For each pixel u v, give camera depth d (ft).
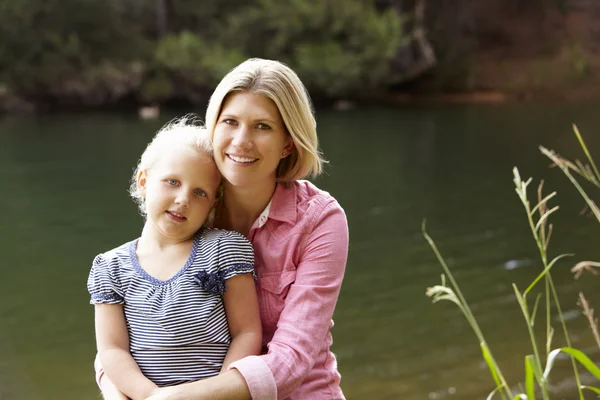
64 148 52.47
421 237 28.37
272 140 6.27
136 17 84.74
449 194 36.50
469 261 24.73
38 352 18.06
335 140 55.06
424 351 17.11
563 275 22.43
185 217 6.34
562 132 56.49
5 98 74.43
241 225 6.84
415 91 88.12
